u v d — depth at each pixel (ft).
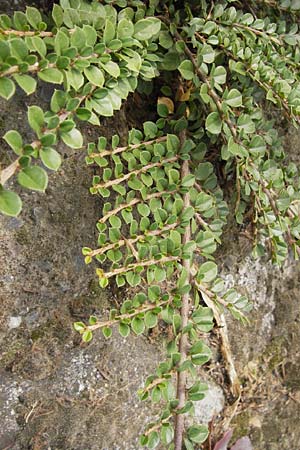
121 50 1.06
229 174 1.41
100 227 1.13
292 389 1.69
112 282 1.34
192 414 1.10
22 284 1.24
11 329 1.25
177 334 1.13
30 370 1.28
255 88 1.36
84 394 1.35
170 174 1.19
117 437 1.40
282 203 1.25
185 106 1.26
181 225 1.17
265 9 1.36
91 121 1.04
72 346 1.32
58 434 1.33
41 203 1.23
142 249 1.11
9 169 0.85
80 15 1.06
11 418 1.28
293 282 1.64
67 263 1.27
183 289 1.13
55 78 0.93
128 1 1.17
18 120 1.18
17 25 0.99
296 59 1.32
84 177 1.27
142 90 1.27
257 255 1.39
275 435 1.68
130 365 1.40
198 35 1.20
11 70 0.87
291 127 1.53
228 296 1.23
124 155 1.17
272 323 1.64
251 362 1.62
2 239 1.20
